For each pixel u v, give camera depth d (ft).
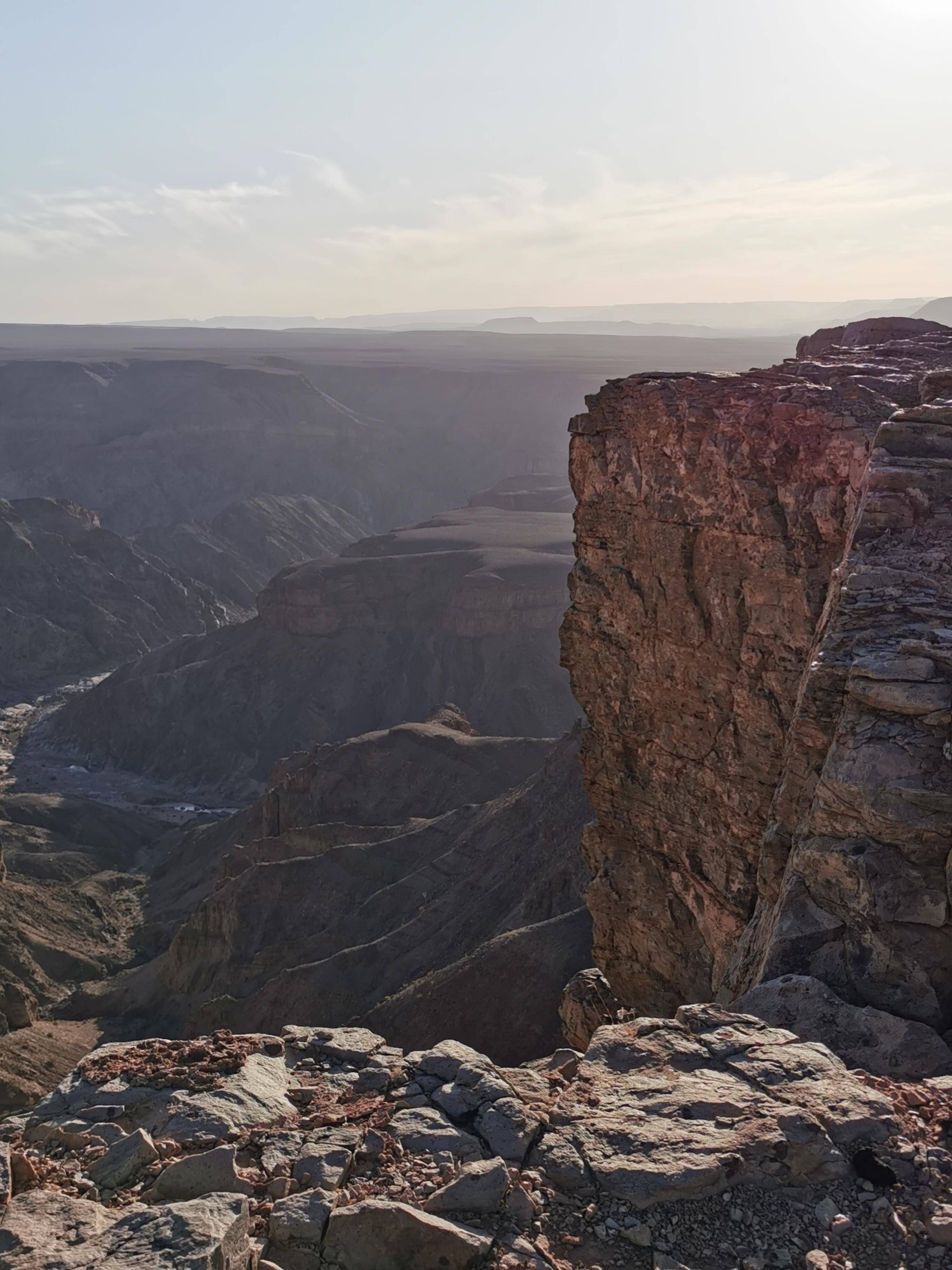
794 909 40.04
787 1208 26.27
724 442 64.69
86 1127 29.14
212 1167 26.91
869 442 56.85
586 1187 26.89
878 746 40.42
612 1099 30.12
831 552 59.57
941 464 51.39
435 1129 28.84
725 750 65.26
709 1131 28.32
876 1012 35.22
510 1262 24.25
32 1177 26.96
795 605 60.80
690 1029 33.91
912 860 38.45
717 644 65.82
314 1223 25.18
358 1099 30.78
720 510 65.05
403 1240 24.62
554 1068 34.71
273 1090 30.94
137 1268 22.35
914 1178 27.20
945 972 36.55
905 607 46.01
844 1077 30.76
